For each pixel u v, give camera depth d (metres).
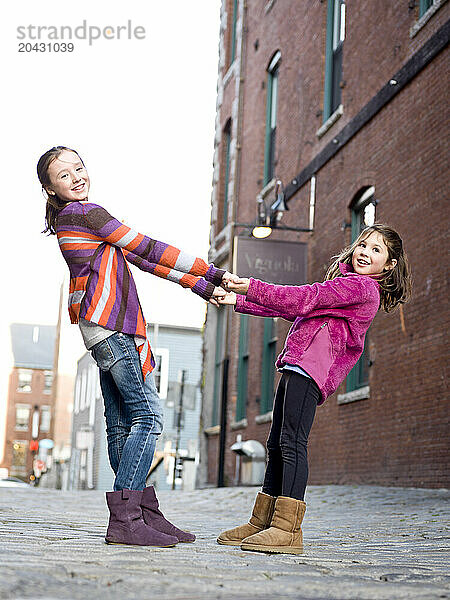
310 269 13.62
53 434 58.19
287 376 4.00
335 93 13.53
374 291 4.03
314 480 12.68
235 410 17.33
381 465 10.41
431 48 9.83
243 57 18.86
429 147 9.74
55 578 2.65
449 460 8.79
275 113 16.88
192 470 16.05
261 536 3.89
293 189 14.70
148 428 3.93
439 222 9.34
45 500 9.73
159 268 4.04
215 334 19.97
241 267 12.68
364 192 11.91
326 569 3.29
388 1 11.23
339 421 11.90
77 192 3.99
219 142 20.52
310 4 14.61
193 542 4.18
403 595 2.64
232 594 2.52
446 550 4.55
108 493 3.91
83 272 3.87
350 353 4.06
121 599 2.34
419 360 9.59
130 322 3.90
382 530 5.91
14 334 69.31
